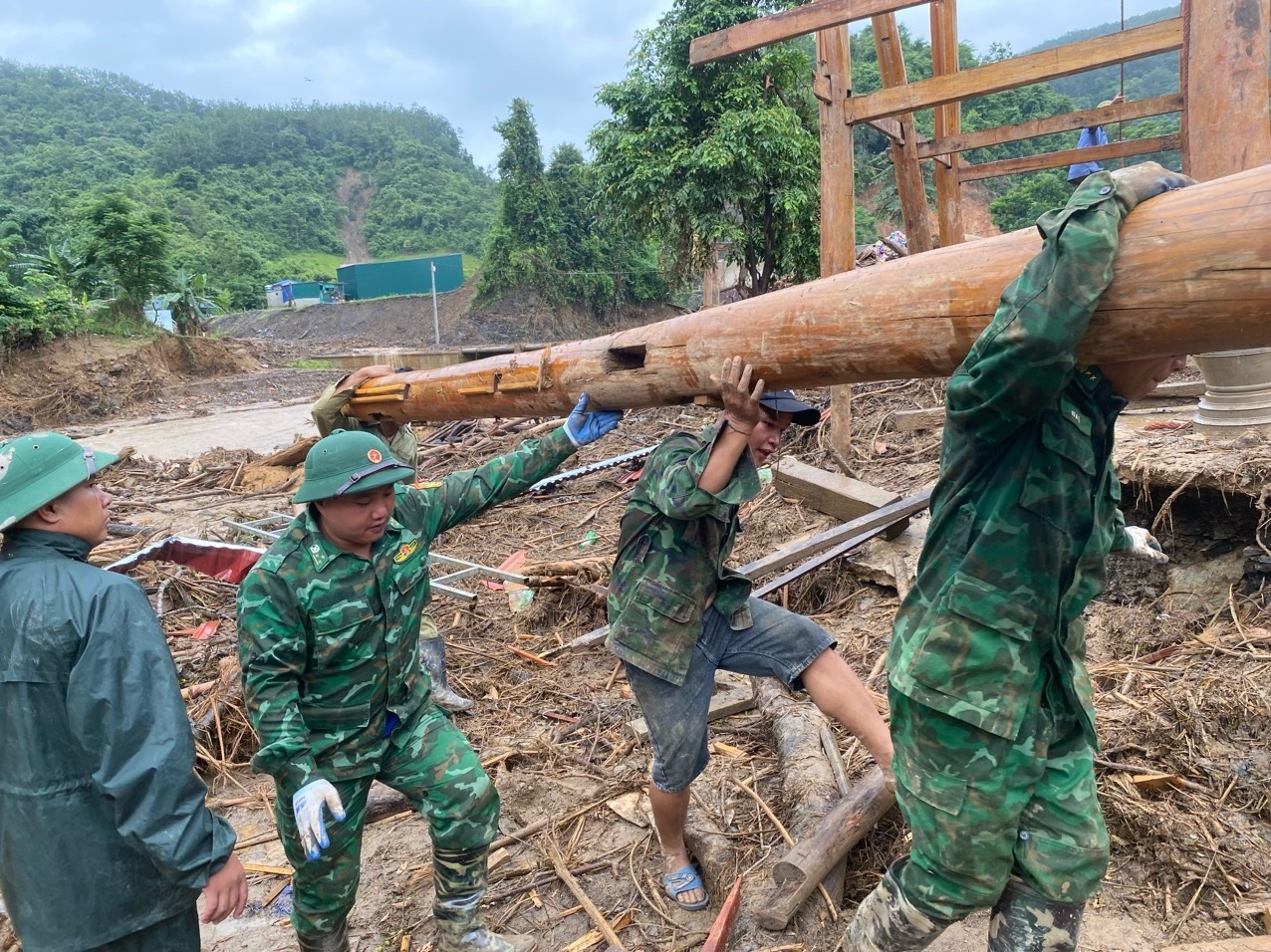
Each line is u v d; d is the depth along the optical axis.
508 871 2.95
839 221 5.82
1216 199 1.37
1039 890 1.70
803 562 5.03
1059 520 1.61
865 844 2.65
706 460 2.15
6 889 1.79
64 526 1.82
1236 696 2.98
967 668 1.66
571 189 41.84
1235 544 3.89
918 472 6.29
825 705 2.44
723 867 2.73
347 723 2.19
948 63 7.41
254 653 2.06
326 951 2.38
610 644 2.46
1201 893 2.36
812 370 2.13
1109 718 3.04
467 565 5.82
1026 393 1.46
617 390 2.69
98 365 22.12
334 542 2.11
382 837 3.27
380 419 3.95
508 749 3.75
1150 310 1.42
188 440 15.75
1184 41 3.63
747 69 16.70
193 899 1.90
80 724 1.64
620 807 3.24
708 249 17.00
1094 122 6.43
